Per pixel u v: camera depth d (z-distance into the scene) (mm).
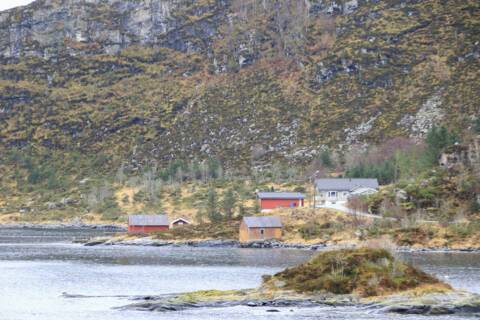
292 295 178625
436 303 167500
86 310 177375
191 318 163625
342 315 163875
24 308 181500
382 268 181500
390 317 162000
